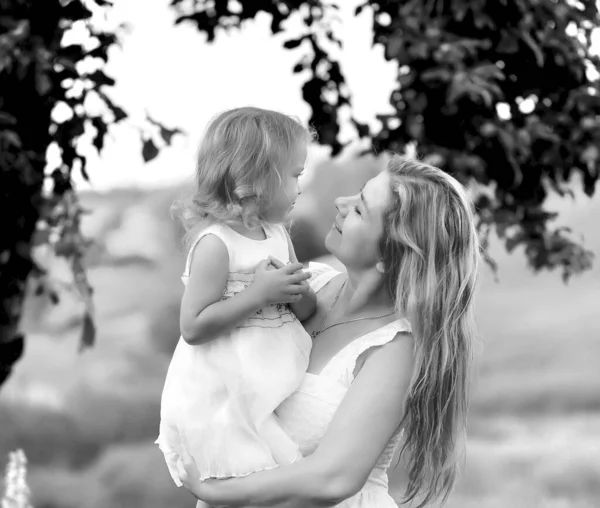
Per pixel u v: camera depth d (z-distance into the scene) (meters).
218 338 2.34
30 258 3.52
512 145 3.57
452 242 2.37
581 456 12.10
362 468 2.21
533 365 17.44
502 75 3.51
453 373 2.40
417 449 2.44
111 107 3.50
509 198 4.12
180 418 2.32
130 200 20.53
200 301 2.29
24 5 3.14
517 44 3.60
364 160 16.80
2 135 3.09
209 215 2.39
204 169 2.36
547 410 15.09
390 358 2.34
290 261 2.58
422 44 3.50
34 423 13.95
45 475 12.91
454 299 2.37
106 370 15.84
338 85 4.45
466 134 3.66
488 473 11.80
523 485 11.42
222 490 2.27
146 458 13.10
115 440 14.06
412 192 2.38
